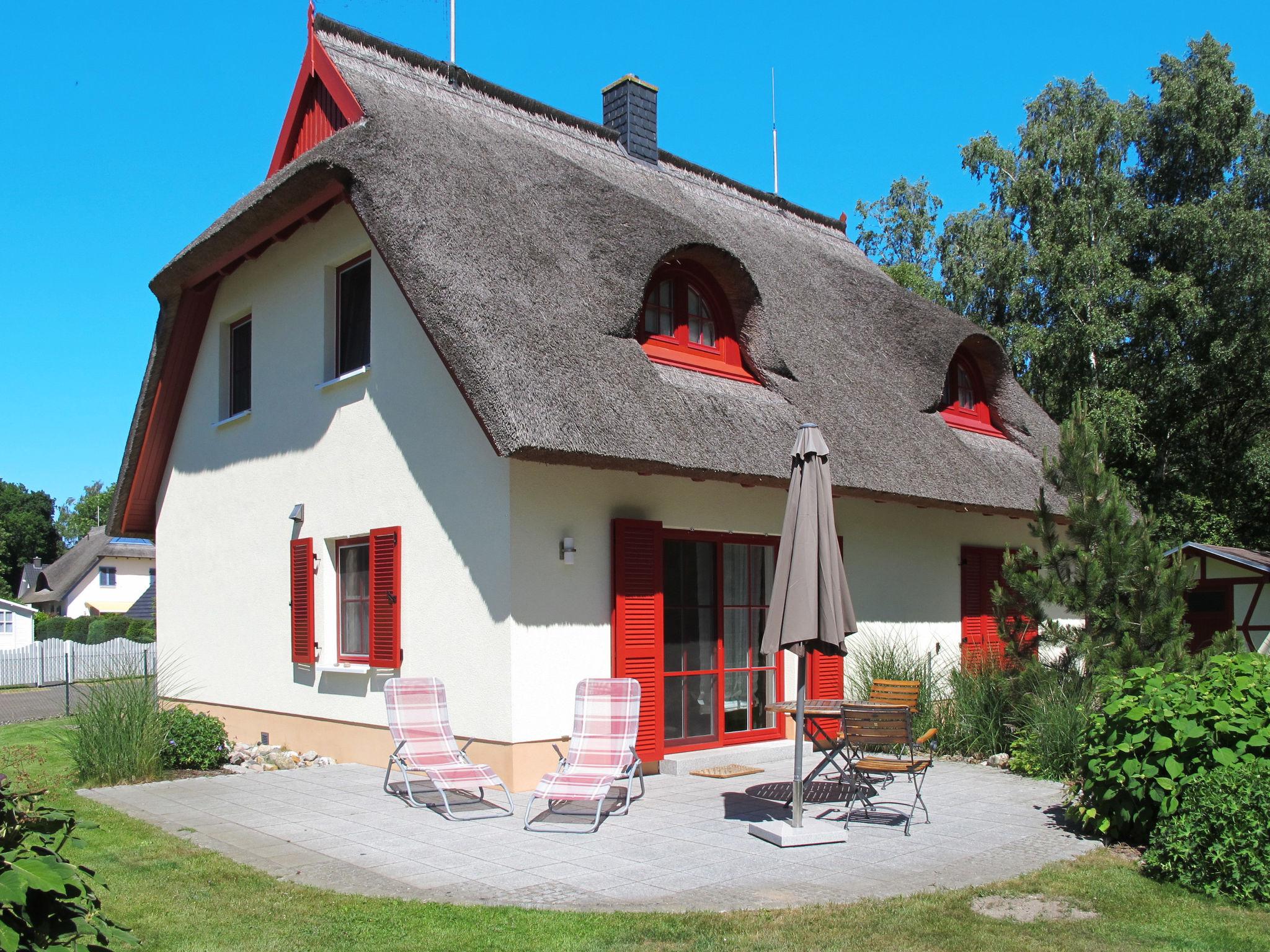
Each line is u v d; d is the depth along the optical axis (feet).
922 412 43.88
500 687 28.68
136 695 34.09
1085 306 69.72
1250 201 74.69
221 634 43.42
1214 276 72.13
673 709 33.68
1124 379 72.95
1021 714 34.63
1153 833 20.88
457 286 28.68
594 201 36.86
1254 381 72.13
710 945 16.02
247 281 43.14
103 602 178.19
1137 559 33.01
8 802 11.32
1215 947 16.10
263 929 16.83
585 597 30.50
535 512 29.32
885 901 18.33
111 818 25.77
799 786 23.34
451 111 42.91
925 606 43.73
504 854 22.07
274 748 38.50
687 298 36.60
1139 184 81.20
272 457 40.60
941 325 46.55
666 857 21.77
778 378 37.11
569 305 31.14
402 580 32.73
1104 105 75.20
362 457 35.12
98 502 264.93
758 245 50.65
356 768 33.73
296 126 43.14
